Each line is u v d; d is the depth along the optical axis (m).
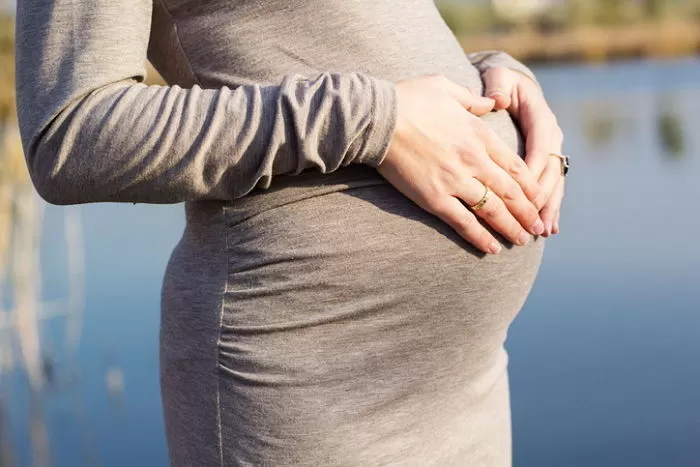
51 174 0.98
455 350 1.11
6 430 2.85
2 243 3.20
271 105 0.97
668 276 4.13
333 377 1.04
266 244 1.03
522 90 1.26
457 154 1.03
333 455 1.04
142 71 1.02
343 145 0.97
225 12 1.06
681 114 8.24
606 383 3.24
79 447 2.87
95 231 5.39
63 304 3.87
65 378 3.27
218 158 0.97
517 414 3.06
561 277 4.25
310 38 1.06
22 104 1.00
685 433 2.87
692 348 3.42
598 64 14.81
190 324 1.09
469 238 1.06
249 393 1.04
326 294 1.02
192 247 1.10
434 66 1.14
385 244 1.03
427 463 1.10
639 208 5.16
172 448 1.13
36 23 1.00
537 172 1.18
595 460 2.75
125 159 0.96
